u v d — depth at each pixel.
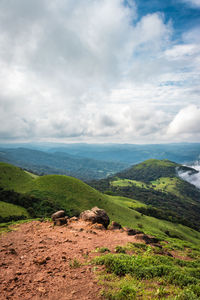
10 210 61.16
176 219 128.50
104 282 6.75
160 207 185.38
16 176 97.25
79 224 19.16
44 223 19.50
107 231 16.91
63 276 7.28
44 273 7.62
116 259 8.53
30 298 5.88
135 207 131.50
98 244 12.24
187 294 6.17
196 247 30.14
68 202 82.44
